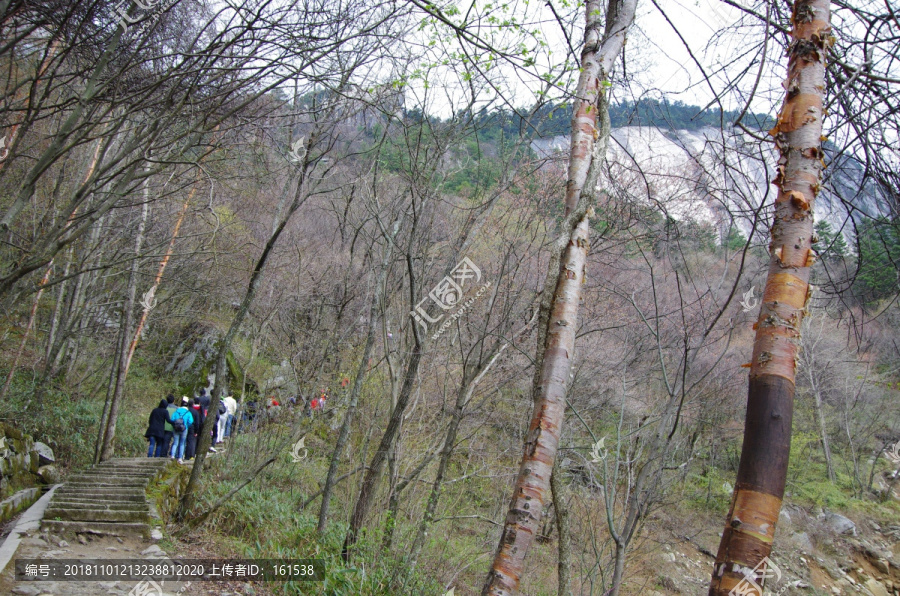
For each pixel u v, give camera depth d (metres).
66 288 15.08
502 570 3.53
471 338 8.87
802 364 17.92
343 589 7.13
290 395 15.18
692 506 13.92
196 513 9.57
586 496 9.63
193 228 12.45
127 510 8.23
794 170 3.16
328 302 12.52
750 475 2.73
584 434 10.68
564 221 4.26
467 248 8.12
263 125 7.21
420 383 8.74
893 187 4.23
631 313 9.76
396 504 8.06
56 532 7.64
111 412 11.55
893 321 7.84
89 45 6.22
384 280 8.91
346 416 8.82
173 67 6.52
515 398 10.41
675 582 12.28
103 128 10.99
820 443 22.84
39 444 11.09
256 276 9.66
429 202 8.66
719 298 7.76
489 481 11.15
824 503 20.05
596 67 4.68
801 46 3.33
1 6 5.39
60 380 15.03
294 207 9.14
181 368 18.58
